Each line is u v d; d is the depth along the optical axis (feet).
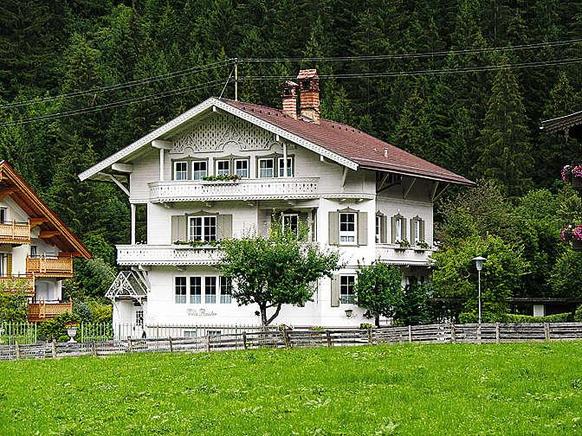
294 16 422.41
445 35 434.30
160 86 394.73
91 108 399.44
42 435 103.45
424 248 243.60
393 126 378.12
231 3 445.78
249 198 222.69
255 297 196.85
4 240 237.04
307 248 211.41
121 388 131.23
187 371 144.36
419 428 99.50
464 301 226.17
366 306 212.84
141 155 237.86
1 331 212.84
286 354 159.12
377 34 412.16
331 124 262.26
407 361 143.43
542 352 149.89
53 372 151.53
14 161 365.20
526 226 272.31
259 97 380.78
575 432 96.53
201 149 232.32
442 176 245.86
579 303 252.42
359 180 219.20
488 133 351.05
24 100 430.61
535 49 400.26
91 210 344.28
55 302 249.75
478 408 108.58
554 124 154.10
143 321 244.63
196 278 231.91
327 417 105.91
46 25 469.98
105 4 509.76
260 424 103.81
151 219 236.63
